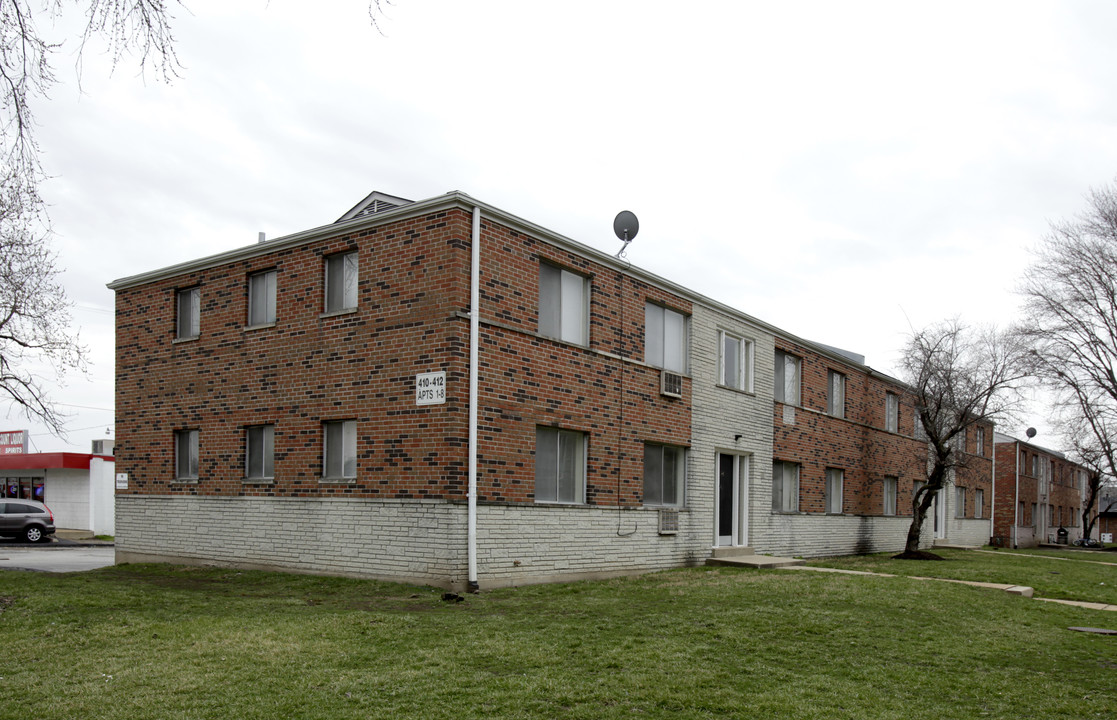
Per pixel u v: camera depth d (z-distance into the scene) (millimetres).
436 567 13211
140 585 13617
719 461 20484
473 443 13305
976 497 41656
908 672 8430
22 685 7199
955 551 31344
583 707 6750
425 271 13828
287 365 15789
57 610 10734
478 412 13523
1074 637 11125
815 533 24547
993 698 7629
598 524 16016
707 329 19953
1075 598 15953
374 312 14477
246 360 16547
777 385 23469
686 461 18969
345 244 15094
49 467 36969
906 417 31812
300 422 15453
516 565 14047
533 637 9336
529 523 14367
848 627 10734
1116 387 32375
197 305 17953
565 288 15945
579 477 15961
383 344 14297
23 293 17531
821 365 25625
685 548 18609
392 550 13820
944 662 9031
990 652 9695
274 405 15953
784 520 22844
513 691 7117
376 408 14273
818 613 11648
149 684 7238
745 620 10906
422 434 13594
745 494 21266
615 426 16688
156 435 18188
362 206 18672
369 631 9461
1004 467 47094
